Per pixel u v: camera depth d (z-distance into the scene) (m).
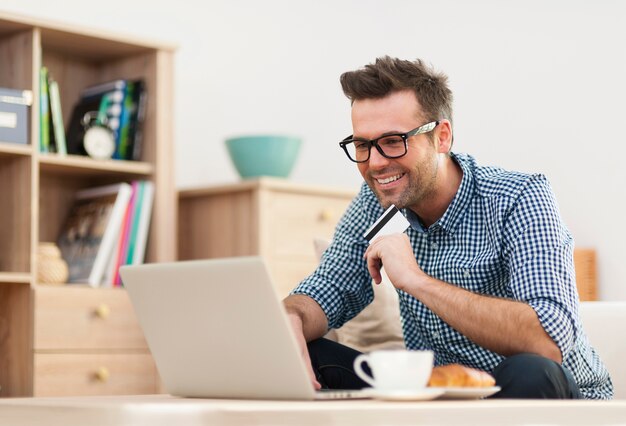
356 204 2.21
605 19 4.09
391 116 1.86
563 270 1.82
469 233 1.99
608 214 4.04
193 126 4.23
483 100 4.43
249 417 1.10
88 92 3.87
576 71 4.16
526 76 4.30
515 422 1.20
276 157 3.90
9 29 3.53
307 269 3.81
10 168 3.53
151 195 3.72
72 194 3.91
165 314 1.48
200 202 3.89
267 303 1.31
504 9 4.38
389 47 4.71
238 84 4.38
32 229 3.42
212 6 4.32
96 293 3.50
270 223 3.70
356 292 2.16
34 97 3.48
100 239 3.63
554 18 4.23
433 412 1.16
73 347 3.43
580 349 1.93
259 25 4.45
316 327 2.03
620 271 3.99
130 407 1.13
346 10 4.71
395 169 1.88
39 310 3.37
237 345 1.38
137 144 3.78
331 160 4.59
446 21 4.55
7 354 3.46
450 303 1.72
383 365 1.29
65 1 3.92
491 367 1.98
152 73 3.79
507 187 1.94
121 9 4.07
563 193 4.18
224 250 3.79
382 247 1.80
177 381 1.52
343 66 4.69
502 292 1.98
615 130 4.03
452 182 2.00
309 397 1.32
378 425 1.13
